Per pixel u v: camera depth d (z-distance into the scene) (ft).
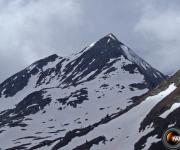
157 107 583.99
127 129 604.90
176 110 527.81
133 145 526.98
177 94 577.43
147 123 558.97
